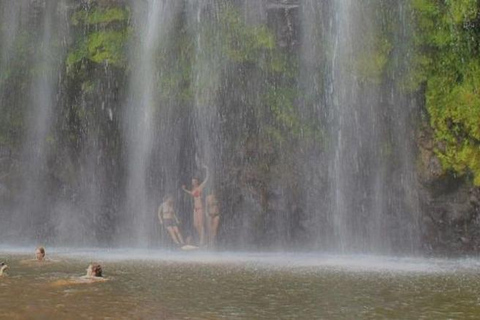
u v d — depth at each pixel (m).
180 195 23.73
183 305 7.82
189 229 23.58
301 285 9.98
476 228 19.30
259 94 21.62
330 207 21.77
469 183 18.86
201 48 21.23
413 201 20.00
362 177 21.06
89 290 9.09
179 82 21.39
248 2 21.05
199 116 22.23
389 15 19.50
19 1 23.16
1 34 23.39
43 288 9.23
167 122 22.48
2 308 7.48
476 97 17.77
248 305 7.89
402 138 19.98
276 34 21.09
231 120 22.17
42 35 22.95
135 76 21.89
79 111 23.14
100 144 23.83
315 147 21.64
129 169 24.11
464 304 8.13
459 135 18.28
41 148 24.08
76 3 22.06
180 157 23.31
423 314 7.38
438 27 18.78
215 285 9.85
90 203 24.39
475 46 18.22
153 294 8.76
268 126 21.92
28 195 24.59
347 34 20.12
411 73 19.16
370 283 10.38
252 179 22.69
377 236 20.89
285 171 22.23
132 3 21.61
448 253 19.45
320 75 21.06
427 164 19.16
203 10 21.27
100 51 21.36
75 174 24.28
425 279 11.15
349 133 20.89
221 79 21.34
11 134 23.95
